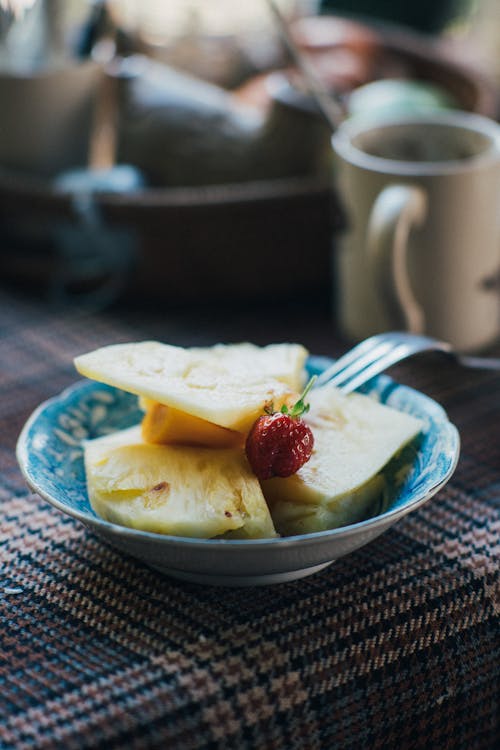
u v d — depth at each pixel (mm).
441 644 497
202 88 773
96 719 449
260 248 715
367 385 562
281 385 501
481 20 1121
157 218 698
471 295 671
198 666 467
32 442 524
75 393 554
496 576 515
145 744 448
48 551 528
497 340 697
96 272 745
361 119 779
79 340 704
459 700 505
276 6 708
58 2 778
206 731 456
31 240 746
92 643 480
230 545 450
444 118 702
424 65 923
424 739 503
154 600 500
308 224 711
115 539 466
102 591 505
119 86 758
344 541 462
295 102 721
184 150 738
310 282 738
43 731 446
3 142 767
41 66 767
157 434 500
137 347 515
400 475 518
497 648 511
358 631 486
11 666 472
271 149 732
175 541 452
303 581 510
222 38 961
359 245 677
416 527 543
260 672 468
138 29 919
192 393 486
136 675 464
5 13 778
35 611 496
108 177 740
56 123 763
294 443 482
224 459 492
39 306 745
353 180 667
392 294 650
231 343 700
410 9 1050
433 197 646
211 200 694
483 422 625
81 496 515
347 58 900
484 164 646
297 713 470
